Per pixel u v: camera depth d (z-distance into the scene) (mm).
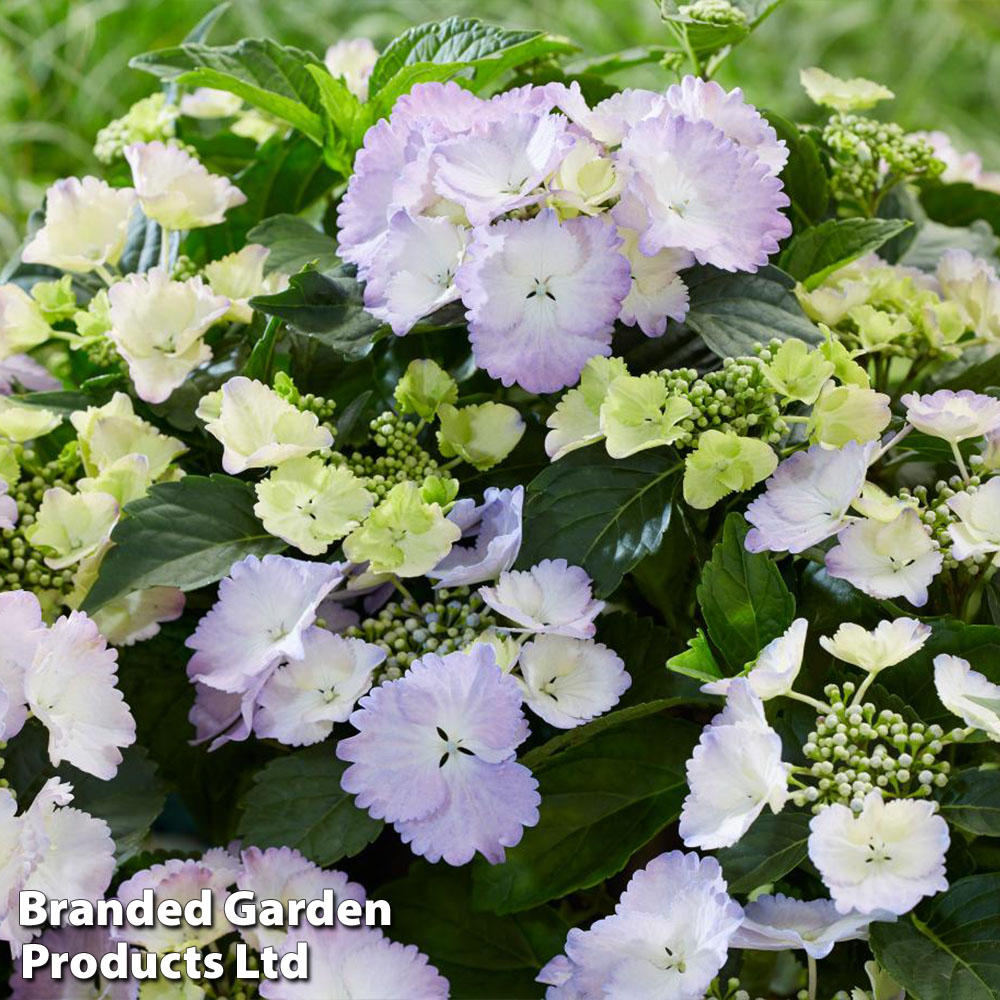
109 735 895
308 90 1031
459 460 948
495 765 878
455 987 925
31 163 1608
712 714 967
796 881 914
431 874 948
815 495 900
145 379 964
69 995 907
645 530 908
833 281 1009
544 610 901
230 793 1010
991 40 2086
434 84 945
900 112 1957
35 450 999
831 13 2014
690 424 908
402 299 917
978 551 883
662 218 902
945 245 1101
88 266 1001
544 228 897
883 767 856
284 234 1006
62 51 1689
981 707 851
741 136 940
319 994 863
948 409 903
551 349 904
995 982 844
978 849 924
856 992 867
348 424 952
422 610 918
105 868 882
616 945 857
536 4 1807
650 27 1785
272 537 927
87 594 912
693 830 856
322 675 903
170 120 1097
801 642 860
